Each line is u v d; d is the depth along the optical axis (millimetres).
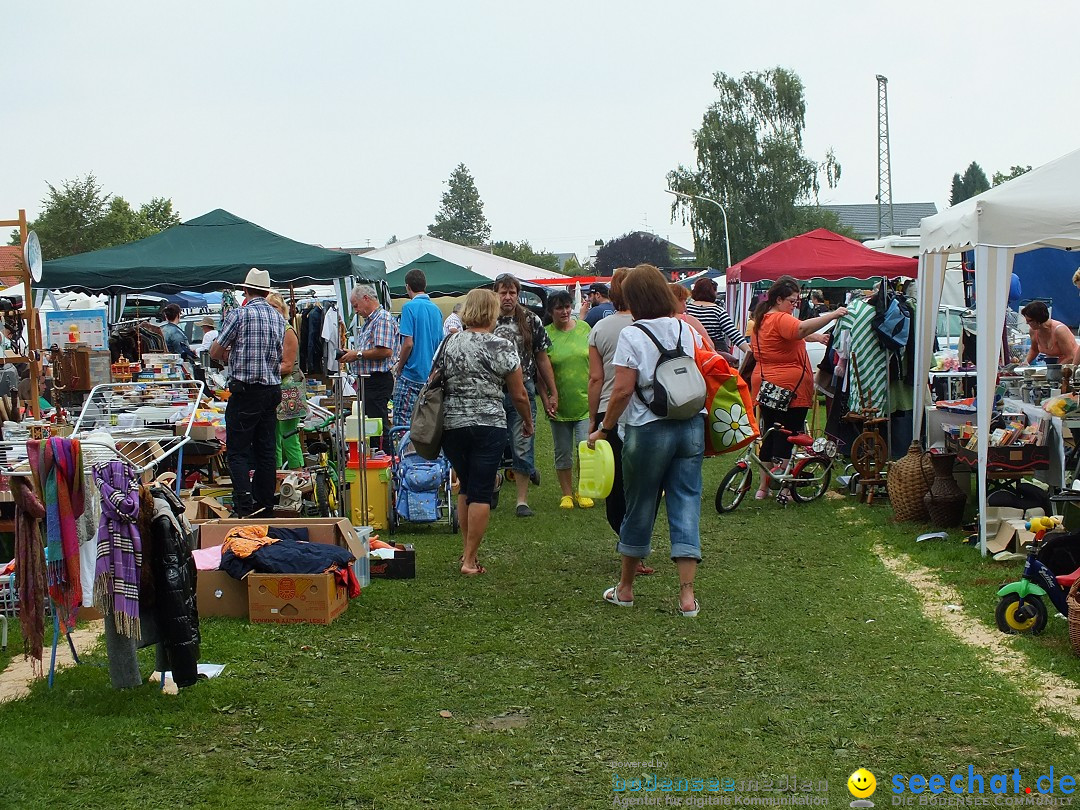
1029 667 5016
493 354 6965
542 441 14445
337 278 12633
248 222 13539
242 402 7875
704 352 5996
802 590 6578
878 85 56625
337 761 4070
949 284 18297
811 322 9375
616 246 67188
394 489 8461
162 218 52438
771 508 9422
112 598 4422
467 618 6016
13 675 5035
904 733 4258
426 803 3717
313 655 5340
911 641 5473
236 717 4504
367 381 10469
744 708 4574
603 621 5945
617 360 5848
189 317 24531
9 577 5699
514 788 3832
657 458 5898
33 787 3779
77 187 45062
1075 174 7090
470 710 4613
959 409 8586
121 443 5773
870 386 9617
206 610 5984
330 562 6008
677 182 60750
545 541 8078
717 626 5809
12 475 4602
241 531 6273
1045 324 10219
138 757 4090
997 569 6836
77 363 9781
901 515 8430
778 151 59438
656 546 7906
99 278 12242
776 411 9594
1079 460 7301
